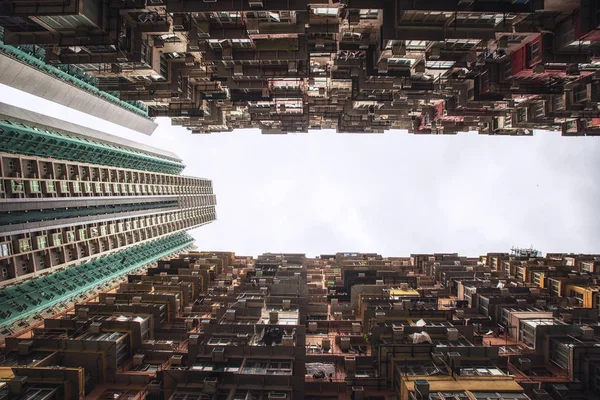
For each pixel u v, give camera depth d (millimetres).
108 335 39781
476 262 81000
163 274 64250
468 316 49781
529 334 41375
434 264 73812
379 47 40219
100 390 34312
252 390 29812
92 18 34688
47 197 76562
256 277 64125
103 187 100375
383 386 33094
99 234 95062
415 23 35750
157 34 41500
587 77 47031
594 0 33438
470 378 29859
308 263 84500
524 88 48594
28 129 74750
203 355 33719
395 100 58938
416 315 42844
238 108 68625
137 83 49531
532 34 38375
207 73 51469
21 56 84500
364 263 81750
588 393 32500
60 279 81188
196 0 34875
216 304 55656
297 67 43688
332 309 52031
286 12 35406
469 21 35906
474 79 50281
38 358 35562
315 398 33938
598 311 43719
